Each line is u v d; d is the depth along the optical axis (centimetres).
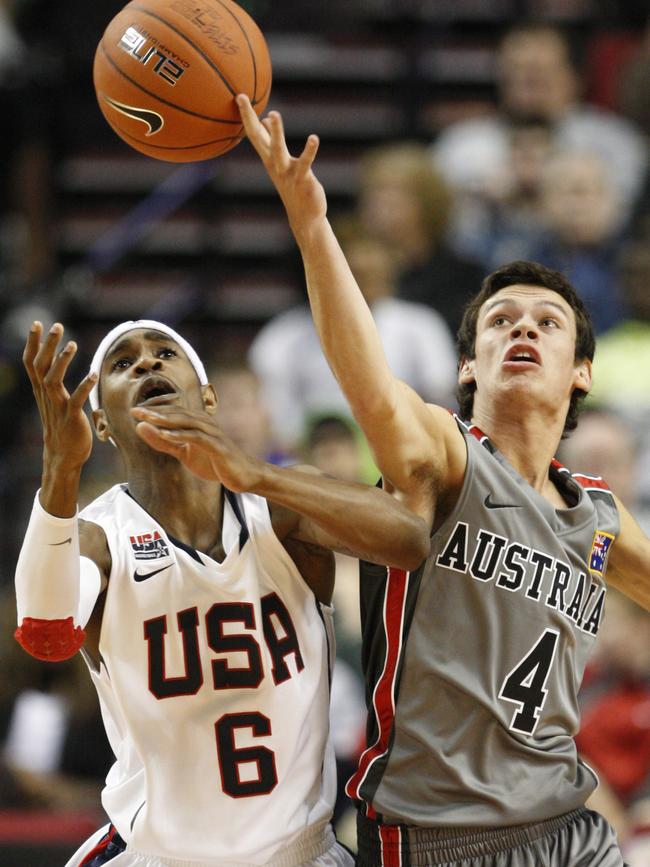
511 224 2867
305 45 3491
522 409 1292
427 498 1220
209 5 1256
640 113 3105
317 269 1146
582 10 3525
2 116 3238
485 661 1219
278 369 2659
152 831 1217
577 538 1273
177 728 1219
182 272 3238
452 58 3462
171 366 1280
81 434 1084
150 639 1217
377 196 2775
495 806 1199
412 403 1208
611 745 1952
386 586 1238
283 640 1240
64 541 1114
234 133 1256
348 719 1988
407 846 1209
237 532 1243
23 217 3198
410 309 2622
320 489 1100
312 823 1245
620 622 1997
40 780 2084
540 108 3064
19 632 1141
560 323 1319
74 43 3312
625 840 1850
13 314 2928
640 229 2892
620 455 2291
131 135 1261
